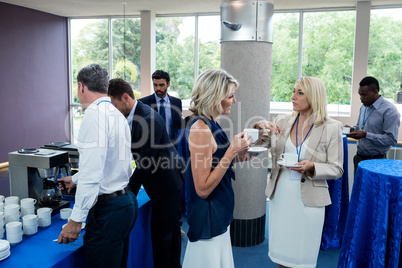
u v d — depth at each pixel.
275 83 6.58
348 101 6.22
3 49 6.24
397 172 1.98
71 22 7.54
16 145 6.64
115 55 7.38
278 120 2.24
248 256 2.90
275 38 6.47
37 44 6.88
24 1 6.04
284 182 2.10
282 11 6.37
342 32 6.14
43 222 1.70
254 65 2.82
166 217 2.20
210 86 1.52
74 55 7.63
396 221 1.89
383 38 5.89
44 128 7.21
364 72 5.86
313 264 2.09
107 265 1.51
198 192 1.52
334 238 3.05
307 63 6.39
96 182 1.41
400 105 5.82
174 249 2.35
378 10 5.87
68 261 1.45
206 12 6.78
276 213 2.14
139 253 2.12
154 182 2.11
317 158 2.01
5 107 6.37
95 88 1.52
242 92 2.85
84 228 1.66
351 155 3.67
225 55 2.88
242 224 3.04
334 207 2.96
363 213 2.06
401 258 1.90
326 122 2.03
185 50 7.00
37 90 6.97
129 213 1.56
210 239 1.60
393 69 5.91
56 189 1.92
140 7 6.44
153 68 7.03
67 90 7.70
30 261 1.39
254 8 2.76
